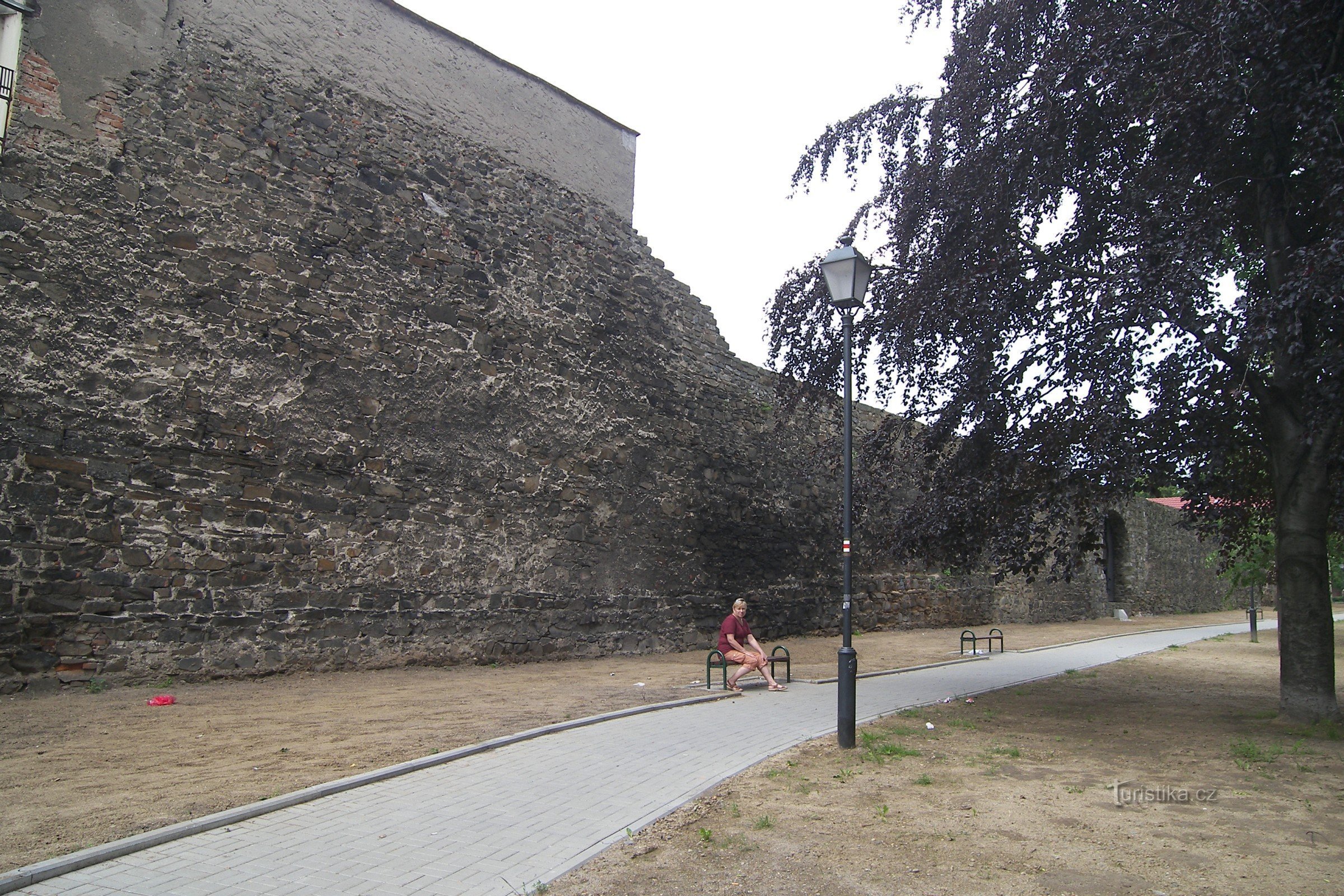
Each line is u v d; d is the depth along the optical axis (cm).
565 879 378
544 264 1326
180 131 947
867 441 1043
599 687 998
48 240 836
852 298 743
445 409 1145
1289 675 790
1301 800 524
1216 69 662
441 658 1095
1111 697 1022
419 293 1141
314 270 1034
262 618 936
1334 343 646
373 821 455
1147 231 716
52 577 802
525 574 1216
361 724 719
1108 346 723
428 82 1234
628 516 1388
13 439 793
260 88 1030
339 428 1030
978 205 842
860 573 1958
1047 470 817
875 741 696
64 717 696
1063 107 779
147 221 904
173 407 897
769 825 461
